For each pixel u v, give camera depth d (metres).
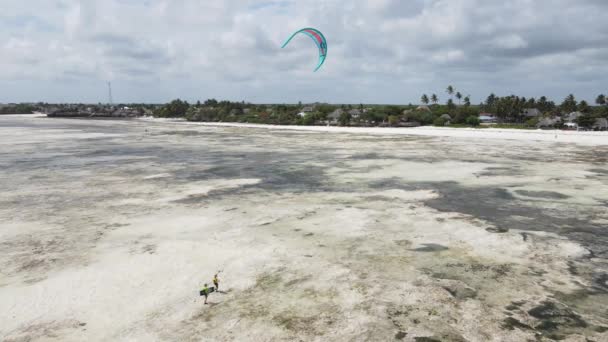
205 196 30.16
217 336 11.62
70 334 11.82
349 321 12.33
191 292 14.45
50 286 15.03
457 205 26.62
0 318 12.80
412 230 21.33
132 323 12.39
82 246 19.38
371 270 16.17
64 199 29.53
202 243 19.58
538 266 16.50
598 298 13.74
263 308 13.21
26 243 19.92
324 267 16.52
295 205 27.05
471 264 16.73
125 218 24.28
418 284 14.84
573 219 23.23
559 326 11.99
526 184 33.31
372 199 28.61
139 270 16.41
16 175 40.19
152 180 37.06
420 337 11.43
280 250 18.50
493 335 11.52
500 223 22.47
